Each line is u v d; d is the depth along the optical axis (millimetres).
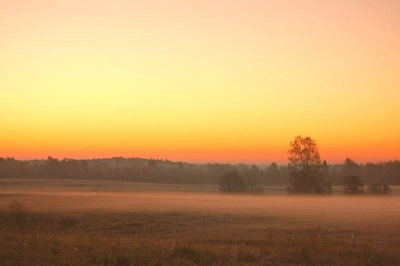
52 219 42062
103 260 12930
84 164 165500
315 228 31625
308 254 15578
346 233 29438
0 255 13289
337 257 15273
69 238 18797
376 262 14820
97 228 37906
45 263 12344
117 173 154500
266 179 135750
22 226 38688
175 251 14969
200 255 14539
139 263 12938
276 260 14852
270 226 34750
